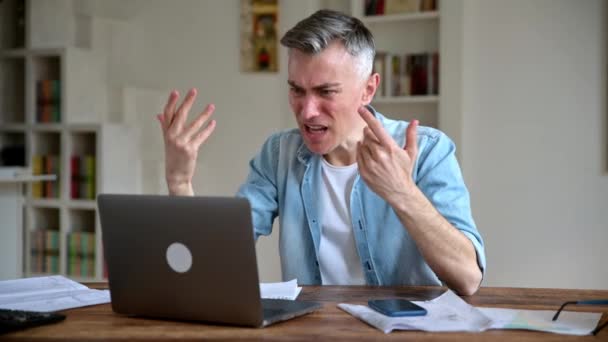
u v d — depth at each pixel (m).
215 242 1.25
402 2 3.93
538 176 3.74
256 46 4.22
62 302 1.50
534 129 3.74
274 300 1.43
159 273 1.32
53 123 4.07
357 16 4.00
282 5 4.16
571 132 3.68
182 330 1.26
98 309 1.45
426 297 1.54
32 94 4.15
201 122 1.70
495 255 3.84
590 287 3.69
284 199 2.01
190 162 1.71
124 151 4.02
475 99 3.84
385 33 4.04
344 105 1.72
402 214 1.53
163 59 4.46
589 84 3.64
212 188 4.35
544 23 3.71
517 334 1.22
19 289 1.62
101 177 3.88
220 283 1.26
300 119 1.75
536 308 1.42
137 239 1.33
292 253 1.97
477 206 3.86
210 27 4.34
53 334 1.24
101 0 4.41
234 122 4.30
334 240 1.92
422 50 3.95
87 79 4.17
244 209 1.21
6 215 3.23
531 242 3.77
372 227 1.88
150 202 1.30
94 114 4.23
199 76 4.37
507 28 3.77
